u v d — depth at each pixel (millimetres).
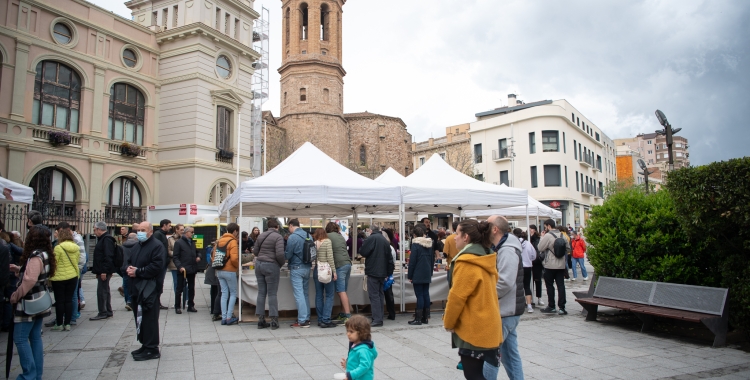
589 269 20344
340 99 55969
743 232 6699
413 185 10445
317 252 8289
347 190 9148
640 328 8016
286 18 56219
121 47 23234
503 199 10336
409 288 9922
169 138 24656
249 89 27984
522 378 4434
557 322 8570
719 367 5738
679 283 7945
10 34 18672
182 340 7352
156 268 6184
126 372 5652
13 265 6758
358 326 3834
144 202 24234
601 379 5297
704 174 6781
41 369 5066
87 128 21547
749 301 6617
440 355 6371
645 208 8531
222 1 26125
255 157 33875
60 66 20766
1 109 18422
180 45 24719
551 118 39406
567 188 39750
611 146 58031
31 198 11031
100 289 9141
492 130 43500
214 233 20359
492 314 3705
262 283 8344
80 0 21328
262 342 7199
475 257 3748
